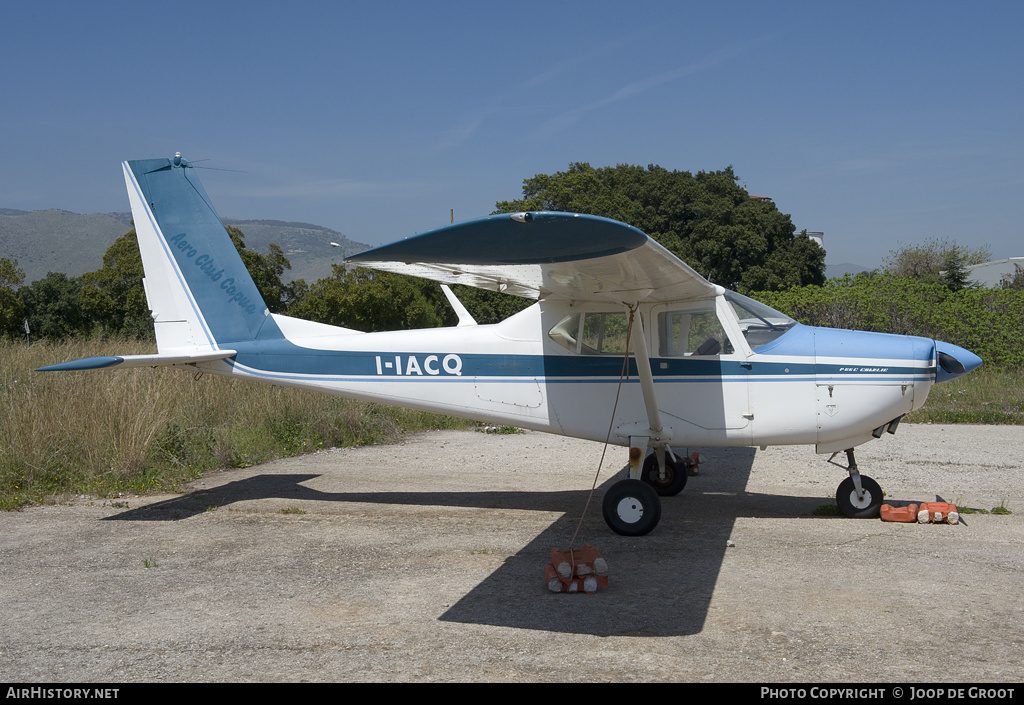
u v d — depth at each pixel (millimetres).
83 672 3314
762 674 3164
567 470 8203
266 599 4219
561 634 3650
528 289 5969
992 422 11242
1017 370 15641
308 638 3658
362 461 8773
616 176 39125
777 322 5918
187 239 6715
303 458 8977
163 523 5984
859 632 3590
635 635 3619
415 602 4141
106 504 6613
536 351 6262
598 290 5305
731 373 5840
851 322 16578
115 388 8625
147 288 6734
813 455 8734
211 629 3791
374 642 3596
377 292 28500
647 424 5977
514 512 6332
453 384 6430
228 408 9727
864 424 5676
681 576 4516
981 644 3434
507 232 3506
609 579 4488
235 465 8422
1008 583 4270
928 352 5566
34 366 11359
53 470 7176
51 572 4750
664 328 5973
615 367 6070
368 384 6578
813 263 35250
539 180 37156
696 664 3281
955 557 4793
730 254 34531
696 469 7695
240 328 6730
